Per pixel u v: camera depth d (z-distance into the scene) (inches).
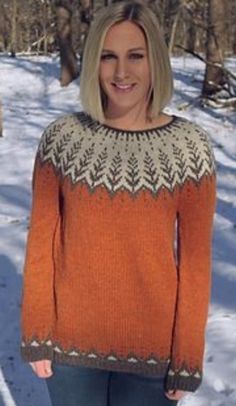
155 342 95.4
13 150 530.9
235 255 269.4
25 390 171.2
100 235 92.5
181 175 92.5
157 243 92.6
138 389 98.8
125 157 92.7
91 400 101.1
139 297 93.9
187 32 824.9
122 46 92.6
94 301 94.7
